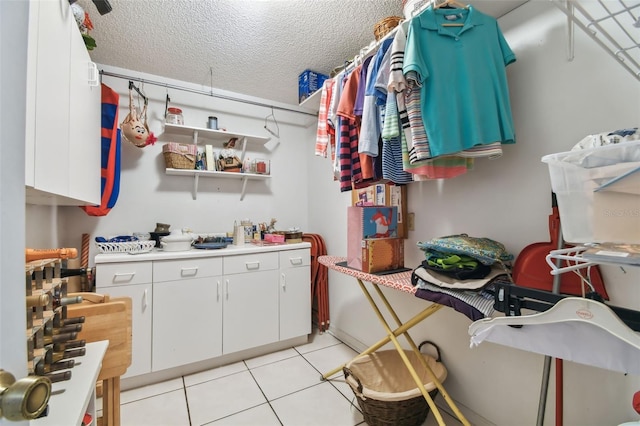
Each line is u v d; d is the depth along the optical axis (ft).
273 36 6.03
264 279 7.29
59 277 2.64
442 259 3.71
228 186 8.61
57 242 6.02
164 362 6.01
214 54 6.68
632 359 1.83
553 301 2.16
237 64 7.13
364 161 4.63
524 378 4.00
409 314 5.96
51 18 2.70
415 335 5.81
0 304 1.21
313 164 9.65
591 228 1.92
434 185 5.34
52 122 2.74
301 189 9.97
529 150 3.95
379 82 3.81
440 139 3.34
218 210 8.43
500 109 3.57
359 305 7.43
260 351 7.30
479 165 4.60
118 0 4.92
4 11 1.24
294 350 7.52
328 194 8.80
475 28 3.65
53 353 2.51
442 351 5.23
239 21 5.54
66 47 3.16
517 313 2.38
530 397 3.94
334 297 8.43
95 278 5.61
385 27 4.64
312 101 7.18
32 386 1.13
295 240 8.17
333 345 7.80
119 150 6.38
